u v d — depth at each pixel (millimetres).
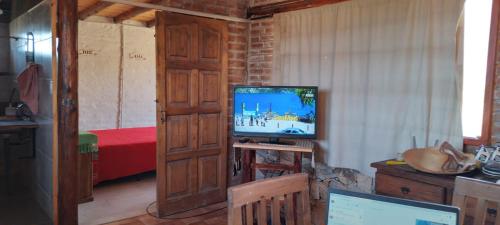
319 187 3797
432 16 2859
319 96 3682
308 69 3771
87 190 4031
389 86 3150
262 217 1470
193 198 3922
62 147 3154
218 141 4086
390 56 3133
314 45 3707
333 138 3578
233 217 1366
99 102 6148
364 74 3334
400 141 3090
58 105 3137
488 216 1857
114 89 6293
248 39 4367
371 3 3244
